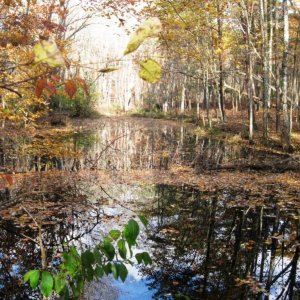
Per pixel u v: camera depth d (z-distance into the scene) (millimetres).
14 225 6223
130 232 1118
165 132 24562
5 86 1055
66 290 1215
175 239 6219
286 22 15586
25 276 1098
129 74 57844
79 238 5809
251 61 18781
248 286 4758
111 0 9367
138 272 5008
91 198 8352
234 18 17047
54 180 9773
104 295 4215
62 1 7230
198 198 8828
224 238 6371
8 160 12008
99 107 50375
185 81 37312
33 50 709
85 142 17203
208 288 4586
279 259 5598
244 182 10414
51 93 947
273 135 19625
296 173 11648
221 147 17438
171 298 4320
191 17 13594
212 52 19625
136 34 694
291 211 7848
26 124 13781
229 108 38469
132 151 15953
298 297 4508
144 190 9453
